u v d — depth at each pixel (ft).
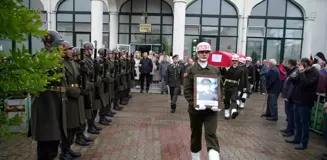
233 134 21.24
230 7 56.03
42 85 4.04
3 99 4.11
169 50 57.52
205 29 56.59
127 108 29.94
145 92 42.78
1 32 3.41
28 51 3.76
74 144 17.31
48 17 55.52
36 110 11.05
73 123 13.41
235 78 25.84
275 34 56.54
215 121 12.76
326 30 55.26
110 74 23.18
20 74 3.83
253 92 48.96
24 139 17.92
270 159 16.07
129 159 15.11
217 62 30.76
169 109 30.07
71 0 56.59
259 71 48.70
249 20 56.34
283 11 55.98
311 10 54.75
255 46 56.90
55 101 11.27
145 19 57.21
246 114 29.37
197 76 12.87
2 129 4.22
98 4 46.78
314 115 23.26
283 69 35.70
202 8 56.29
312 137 21.61
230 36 56.49
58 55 4.08
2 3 3.43
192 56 56.85
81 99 14.11
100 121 22.66
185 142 18.44
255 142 19.35
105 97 21.95
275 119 26.53
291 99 20.62
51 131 11.03
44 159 11.78
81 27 57.16
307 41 55.21
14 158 14.75
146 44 57.36
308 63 17.57
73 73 13.48
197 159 13.61
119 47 52.39
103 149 16.62
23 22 3.42
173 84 28.37
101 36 47.70
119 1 56.65
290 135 21.04
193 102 12.98
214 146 12.21
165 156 15.71
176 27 46.85
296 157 16.58
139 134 20.07
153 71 45.21
